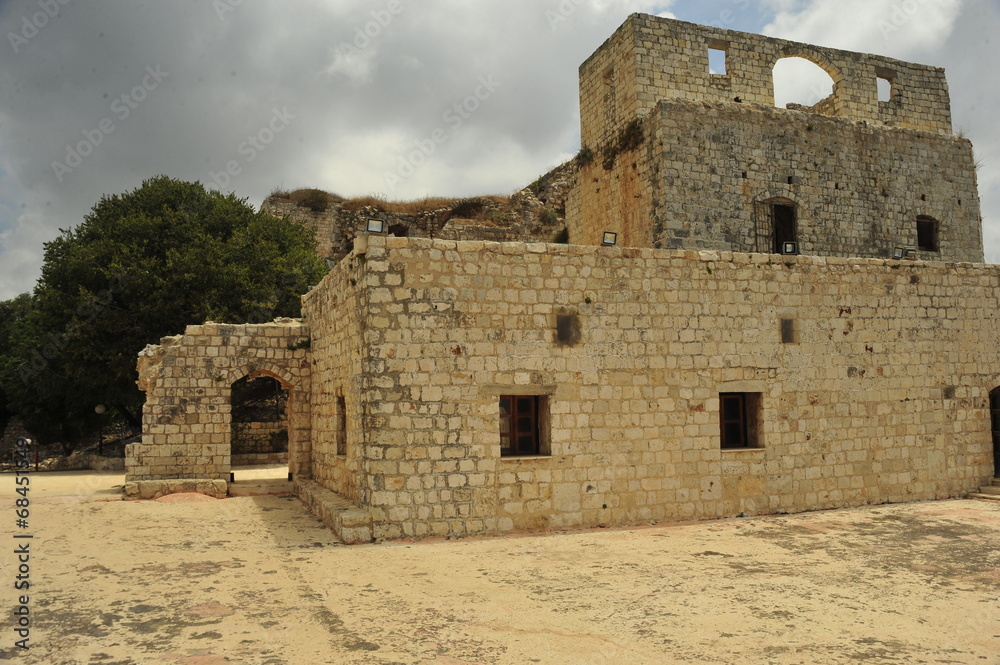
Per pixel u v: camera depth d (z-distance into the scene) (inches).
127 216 1251.8
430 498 558.3
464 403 572.4
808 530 587.8
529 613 373.4
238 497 787.4
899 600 401.1
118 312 1151.6
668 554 506.9
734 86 1001.5
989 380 767.7
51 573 449.7
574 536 566.6
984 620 368.2
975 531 583.5
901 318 730.8
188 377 813.2
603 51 1046.4
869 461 703.1
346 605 386.0
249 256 1293.1
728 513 643.5
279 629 346.9
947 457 738.8
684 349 641.0
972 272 770.2
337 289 685.3
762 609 382.9
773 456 664.4
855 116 1047.6
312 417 834.2
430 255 575.2
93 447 1526.8
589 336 612.4
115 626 349.7
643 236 944.9
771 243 952.3
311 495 693.3
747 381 660.7
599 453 606.5
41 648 319.3
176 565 474.3
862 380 706.8
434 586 423.8
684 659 312.2
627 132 967.0
